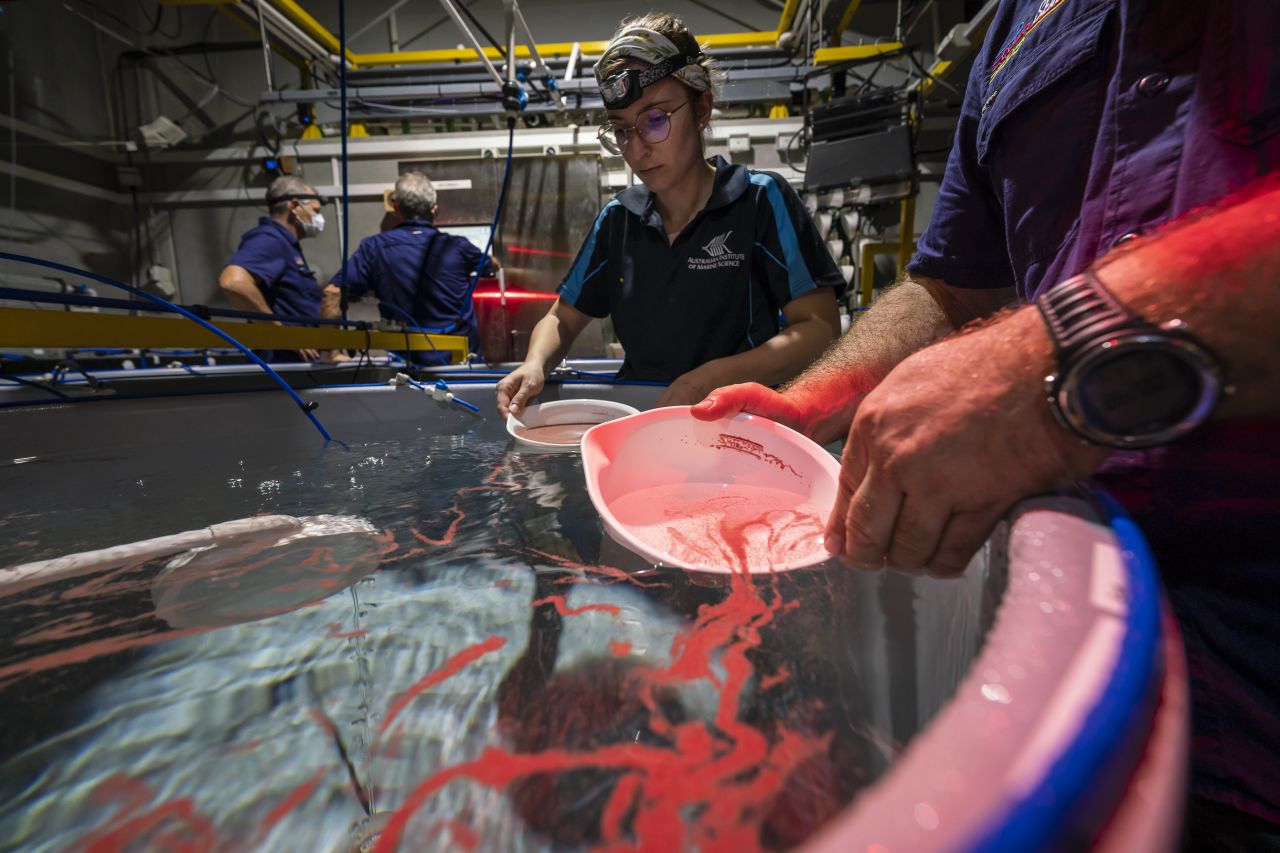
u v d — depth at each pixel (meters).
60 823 0.21
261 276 2.35
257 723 0.26
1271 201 0.24
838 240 3.21
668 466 0.62
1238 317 0.23
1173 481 0.36
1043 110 0.52
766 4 3.65
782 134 3.15
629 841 0.19
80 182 3.33
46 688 0.28
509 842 0.19
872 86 3.09
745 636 0.30
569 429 0.98
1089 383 0.25
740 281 1.22
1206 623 0.36
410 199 2.55
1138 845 0.11
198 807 0.22
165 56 3.62
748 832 0.19
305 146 3.32
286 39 3.04
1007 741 0.13
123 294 3.54
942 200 0.72
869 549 0.34
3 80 3.00
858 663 0.27
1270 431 0.33
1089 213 0.46
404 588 0.38
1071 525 0.23
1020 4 0.60
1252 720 0.34
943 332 0.70
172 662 0.30
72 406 0.89
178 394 0.98
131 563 0.44
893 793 0.12
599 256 1.37
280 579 0.40
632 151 1.13
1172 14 0.42
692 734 0.23
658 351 1.29
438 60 3.47
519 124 3.26
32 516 0.58
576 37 3.74
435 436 0.99
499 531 0.50
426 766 0.23
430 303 2.56
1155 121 0.42
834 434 0.71
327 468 0.77
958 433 0.29
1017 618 0.17
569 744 0.23
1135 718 0.13
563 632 0.32
